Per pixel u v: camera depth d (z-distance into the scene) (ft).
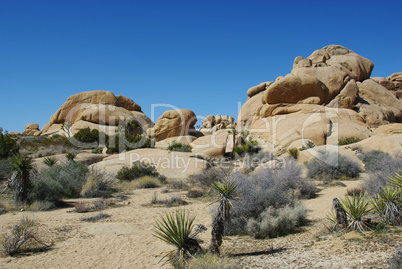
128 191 56.39
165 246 23.91
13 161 41.93
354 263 15.31
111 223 31.58
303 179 42.88
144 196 50.52
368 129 128.57
